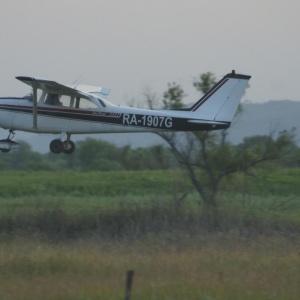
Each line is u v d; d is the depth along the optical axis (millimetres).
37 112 83375
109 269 49938
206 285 43812
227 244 61844
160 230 74375
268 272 48750
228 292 42062
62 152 84625
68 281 45375
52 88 82812
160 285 43656
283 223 77938
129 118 83375
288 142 95500
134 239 69625
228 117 84938
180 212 80312
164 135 95562
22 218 80125
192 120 84250
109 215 80938
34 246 61844
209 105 84875
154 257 54844
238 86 84938
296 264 51844
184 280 45469
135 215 80062
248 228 75375
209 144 95438
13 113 84188
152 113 83812
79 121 83375
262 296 41250
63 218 80062
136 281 45406
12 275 48438
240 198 94062
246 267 51031
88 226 79375
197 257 54625
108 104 83688
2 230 78562
